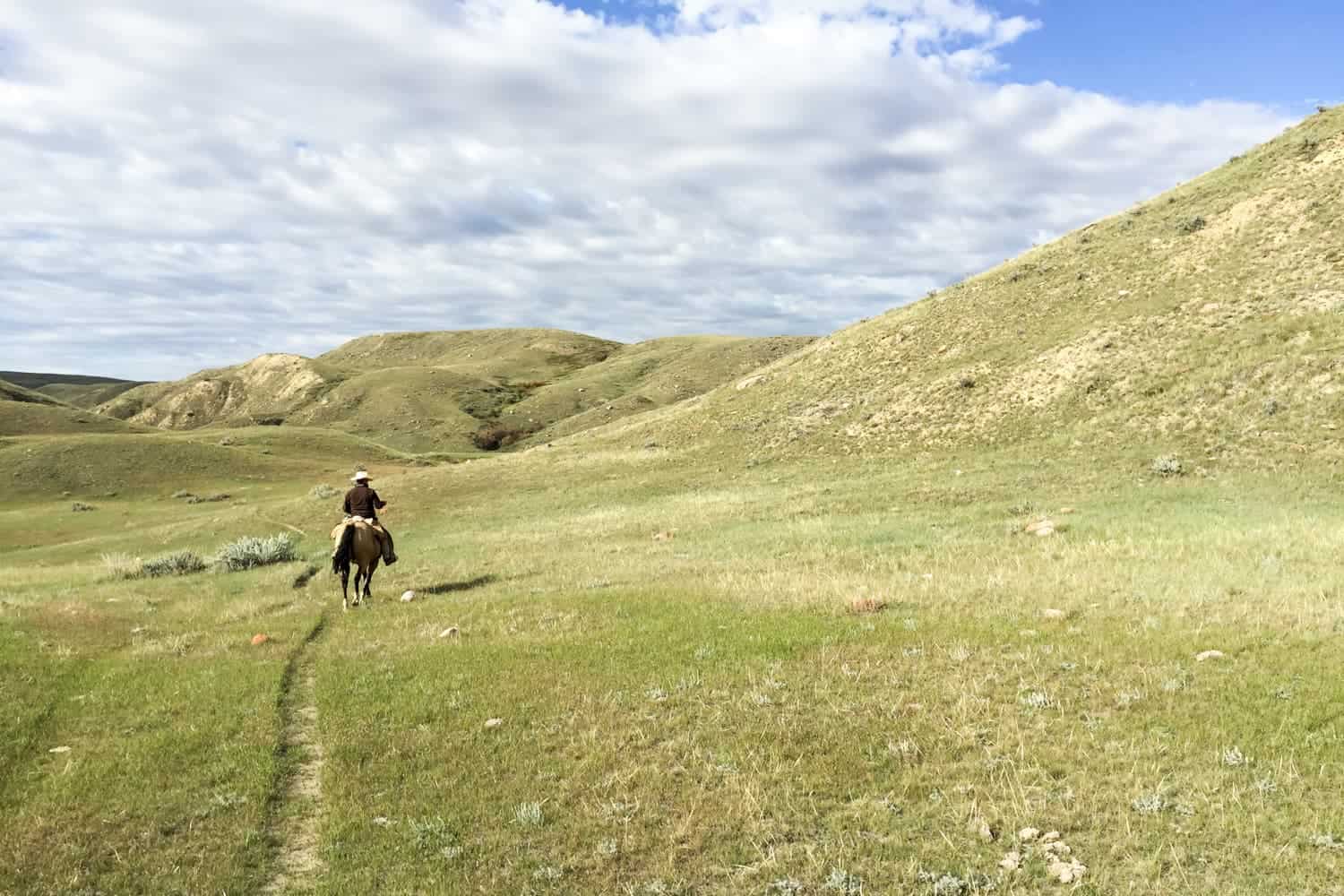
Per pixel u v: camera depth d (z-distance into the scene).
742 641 13.36
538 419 173.62
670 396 157.75
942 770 8.39
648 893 6.68
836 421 45.38
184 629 17.83
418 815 8.16
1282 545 16.92
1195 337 35.12
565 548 27.69
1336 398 27.19
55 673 13.79
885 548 21.66
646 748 9.44
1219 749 8.27
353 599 20.50
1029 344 43.19
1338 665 10.08
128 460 85.88
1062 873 6.48
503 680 12.16
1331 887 6.04
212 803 8.61
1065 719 9.26
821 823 7.61
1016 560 18.12
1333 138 46.12
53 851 7.70
